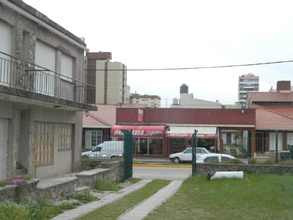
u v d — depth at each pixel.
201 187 15.58
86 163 22.23
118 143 30.66
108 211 10.10
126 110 42.81
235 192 13.31
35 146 17.38
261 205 10.80
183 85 101.50
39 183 12.51
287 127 41.91
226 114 41.72
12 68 14.98
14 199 10.15
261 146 41.16
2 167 14.66
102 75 79.50
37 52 17.53
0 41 14.60
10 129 15.11
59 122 19.92
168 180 20.56
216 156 26.02
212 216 9.39
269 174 19.53
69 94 20.23
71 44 21.09
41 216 9.18
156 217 9.29
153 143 41.22
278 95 60.88
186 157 33.53
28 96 14.04
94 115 44.28
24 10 15.51
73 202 11.80
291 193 12.64
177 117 42.31
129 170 20.81
